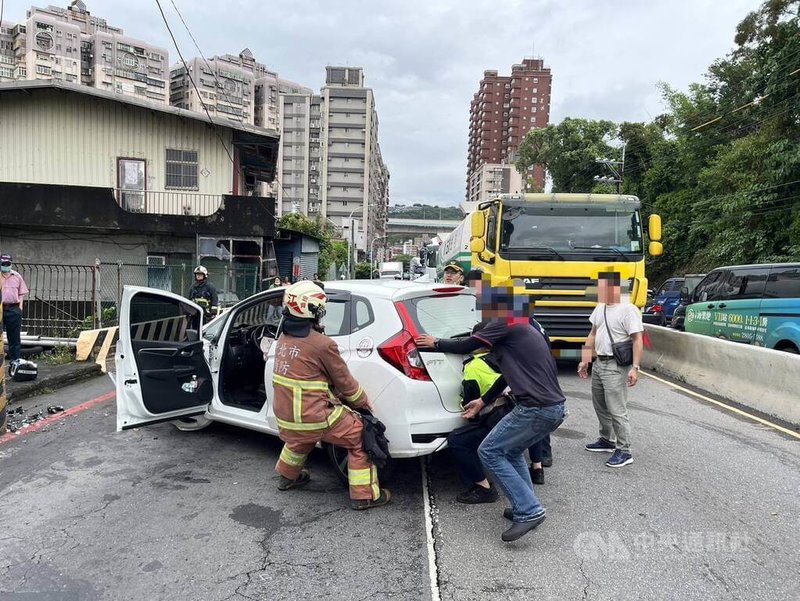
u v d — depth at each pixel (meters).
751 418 6.81
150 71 99.94
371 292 4.64
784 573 3.30
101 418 6.55
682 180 30.42
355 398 4.18
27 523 3.93
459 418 4.36
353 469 4.17
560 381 8.85
